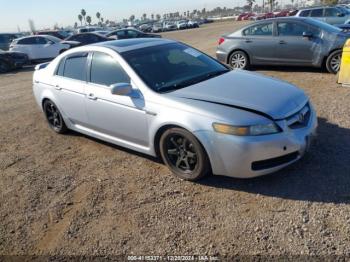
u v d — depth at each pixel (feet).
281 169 12.56
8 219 11.69
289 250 8.97
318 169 12.44
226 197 11.51
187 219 10.64
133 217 11.02
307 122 12.11
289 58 28.55
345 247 8.86
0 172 15.26
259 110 11.18
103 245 9.95
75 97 16.10
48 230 10.88
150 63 14.34
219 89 12.70
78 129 17.21
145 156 15.17
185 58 15.55
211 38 83.10
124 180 13.34
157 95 12.72
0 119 23.50
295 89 13.10
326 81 24.84
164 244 9.70
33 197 12.87
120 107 13.87
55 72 17.57
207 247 9.42
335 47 26.02
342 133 15.23
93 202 12.09
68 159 15.83
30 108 25.61
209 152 11.43
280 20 28.63
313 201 10.78
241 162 10.98
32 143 18.34
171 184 12.67
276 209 10.63
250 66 32.30
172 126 12.26
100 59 15.07
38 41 59.47
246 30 30.71
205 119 11.30
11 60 52.11
